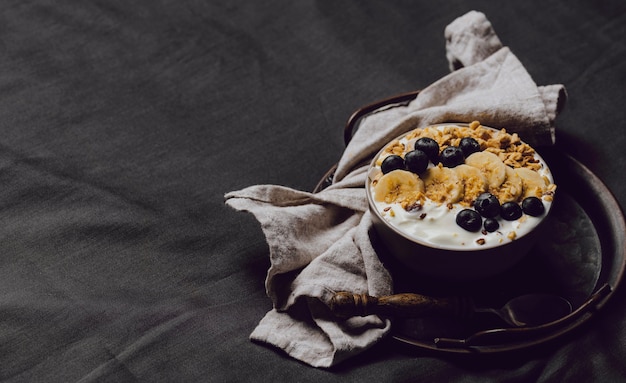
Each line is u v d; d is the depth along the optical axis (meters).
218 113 1.07
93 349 0.87
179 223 0.96
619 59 1.08
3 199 1.00
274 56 1.13
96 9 1.20
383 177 0.84
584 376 0.83
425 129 0.89
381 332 0.83
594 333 0.84
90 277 0.92
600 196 0.88
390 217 0.83
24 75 1.12
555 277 0.85
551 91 0.93
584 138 1.00
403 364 0.83
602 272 0.85
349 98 1.08
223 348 0.86
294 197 0.90
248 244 0.94
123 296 0.91
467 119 0.92
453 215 0.82
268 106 1.08
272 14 1.18
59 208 0.99
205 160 1.02
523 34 1.12
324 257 0.86
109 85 1.11
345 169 0.93
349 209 0.91
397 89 1.08
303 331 0.86
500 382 0.82
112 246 0.95
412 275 0.86
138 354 0.86
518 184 0.83
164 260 0.94
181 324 0.88
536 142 0.93
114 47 1.15
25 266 0.94
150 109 1.08
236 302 0.90
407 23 1.15
